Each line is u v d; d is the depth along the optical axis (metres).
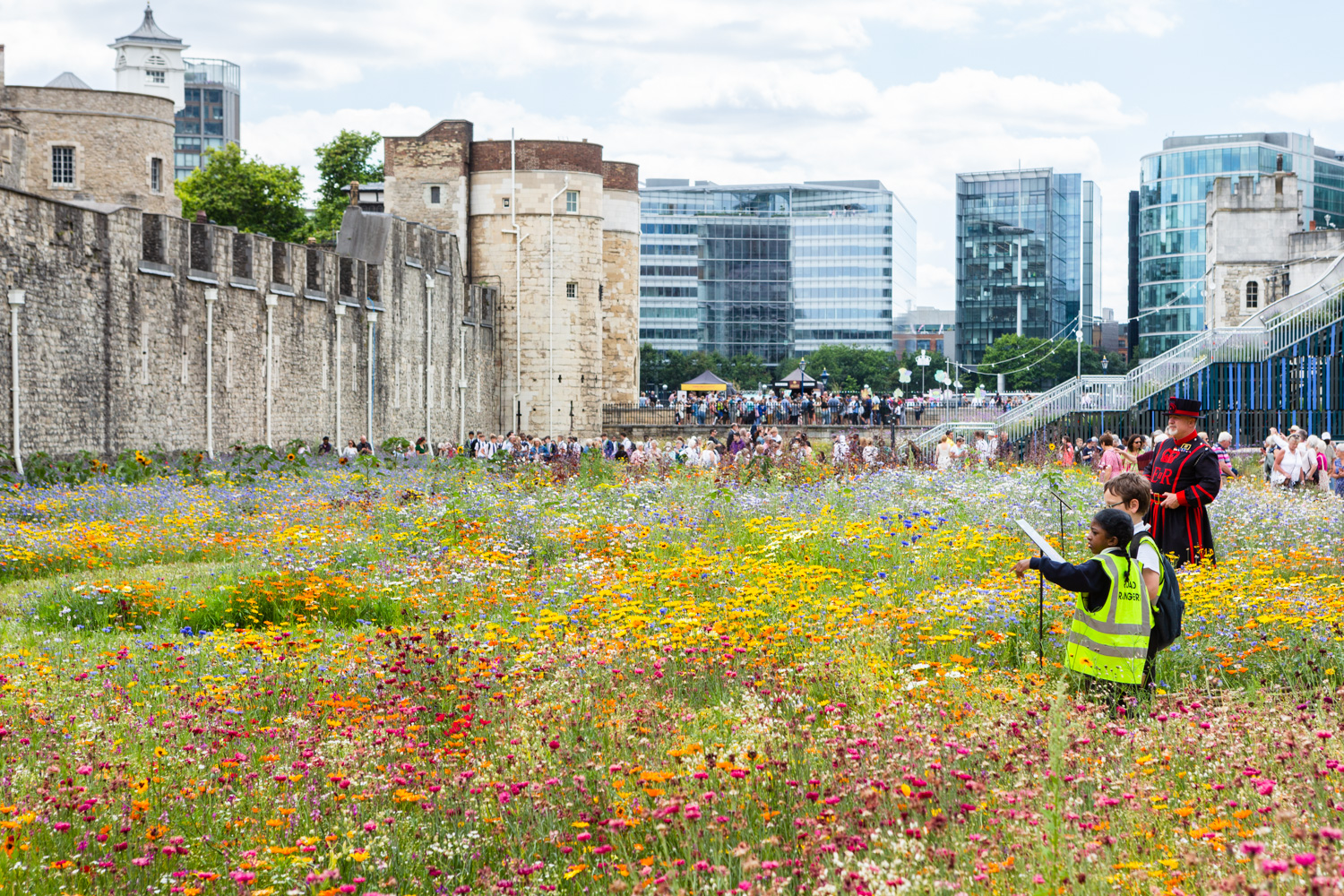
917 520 15.43
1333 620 9.64
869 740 6.45
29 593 14.70
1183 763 6.52
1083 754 6.38
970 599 10.29
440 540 17.52
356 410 49.12
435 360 57.28
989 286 198.00
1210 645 9.16
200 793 6.84
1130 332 176.62
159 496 23.64
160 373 36.12
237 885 5.48
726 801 6.01
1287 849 4.90
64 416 31.81
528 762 6.96
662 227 169.12
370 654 10.35
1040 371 142.00
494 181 65.19
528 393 65.31
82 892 5.63
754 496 20.14
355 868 5.74
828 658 9.04
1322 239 68.12
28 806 6.50
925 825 5.29
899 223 179.50
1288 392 44.31
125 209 34.50
